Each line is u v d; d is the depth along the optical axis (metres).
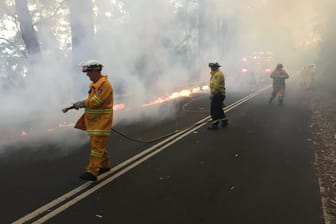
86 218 4.55
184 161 7.03
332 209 4.96
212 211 4.83
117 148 7.94
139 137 9.11
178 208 4.90
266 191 5.56
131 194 5.34
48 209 4.77
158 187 5.64
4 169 6.40
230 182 5.93
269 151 7.89
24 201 5.00
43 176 6.04
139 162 6.90
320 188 5.72
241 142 8.70
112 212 4.73
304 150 8.03
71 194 5.28
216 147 8.17
